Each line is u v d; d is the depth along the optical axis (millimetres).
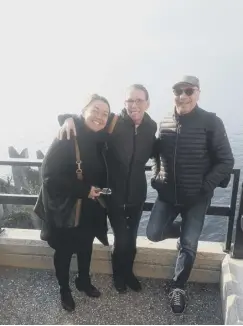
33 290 2600
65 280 2348
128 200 2305
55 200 2049
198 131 2238
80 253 2354
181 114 2275
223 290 2377
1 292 2576
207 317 2338
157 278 2752
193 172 2287
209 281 2691
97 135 2041
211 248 2711
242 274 2396
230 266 2480
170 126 2316
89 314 2355
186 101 2193
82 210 2162
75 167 2025
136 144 2199
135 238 2465
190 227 2365
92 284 2668
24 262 2855
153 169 2578
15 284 2668
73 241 2219
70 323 2277
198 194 2326
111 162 2244
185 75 2248
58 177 1992
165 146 2324
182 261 2309
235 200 2527
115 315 2348
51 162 1984
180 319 2316
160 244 2734
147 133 2221
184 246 2332
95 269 2801
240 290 2234
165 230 2477
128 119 2164
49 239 2195
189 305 2449
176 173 2309
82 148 2008
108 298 2512
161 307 2424
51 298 2514
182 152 2270
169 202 2453
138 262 2734
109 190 2172
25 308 2412
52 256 2795
